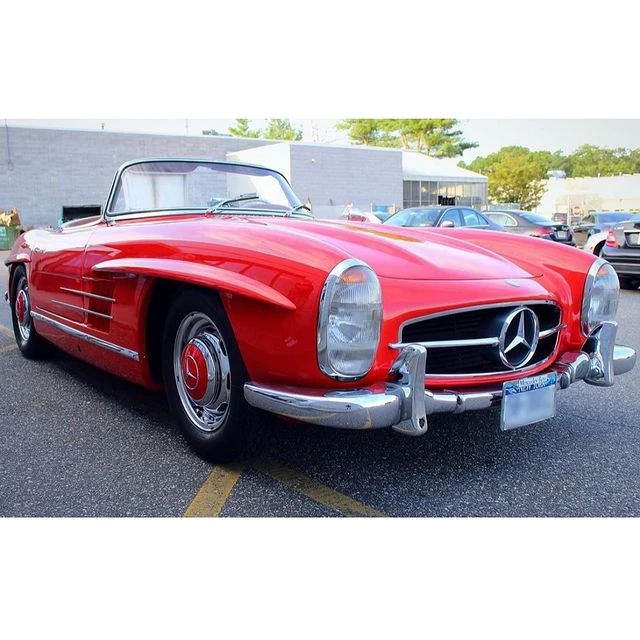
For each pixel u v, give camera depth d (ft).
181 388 8.92
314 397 7.09
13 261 14.05
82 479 8.27
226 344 7.92
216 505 7.59
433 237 10.37
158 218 11.04
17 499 7.73
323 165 85.15
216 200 11.80
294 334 7.10
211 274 7.75
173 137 79.97
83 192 75.31
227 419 8.12
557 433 10.10
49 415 10.73
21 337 14.88
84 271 10.44
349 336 7.00
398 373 7.41
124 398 11.68
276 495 7.84
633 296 28.40
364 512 7.47
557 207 179.22
